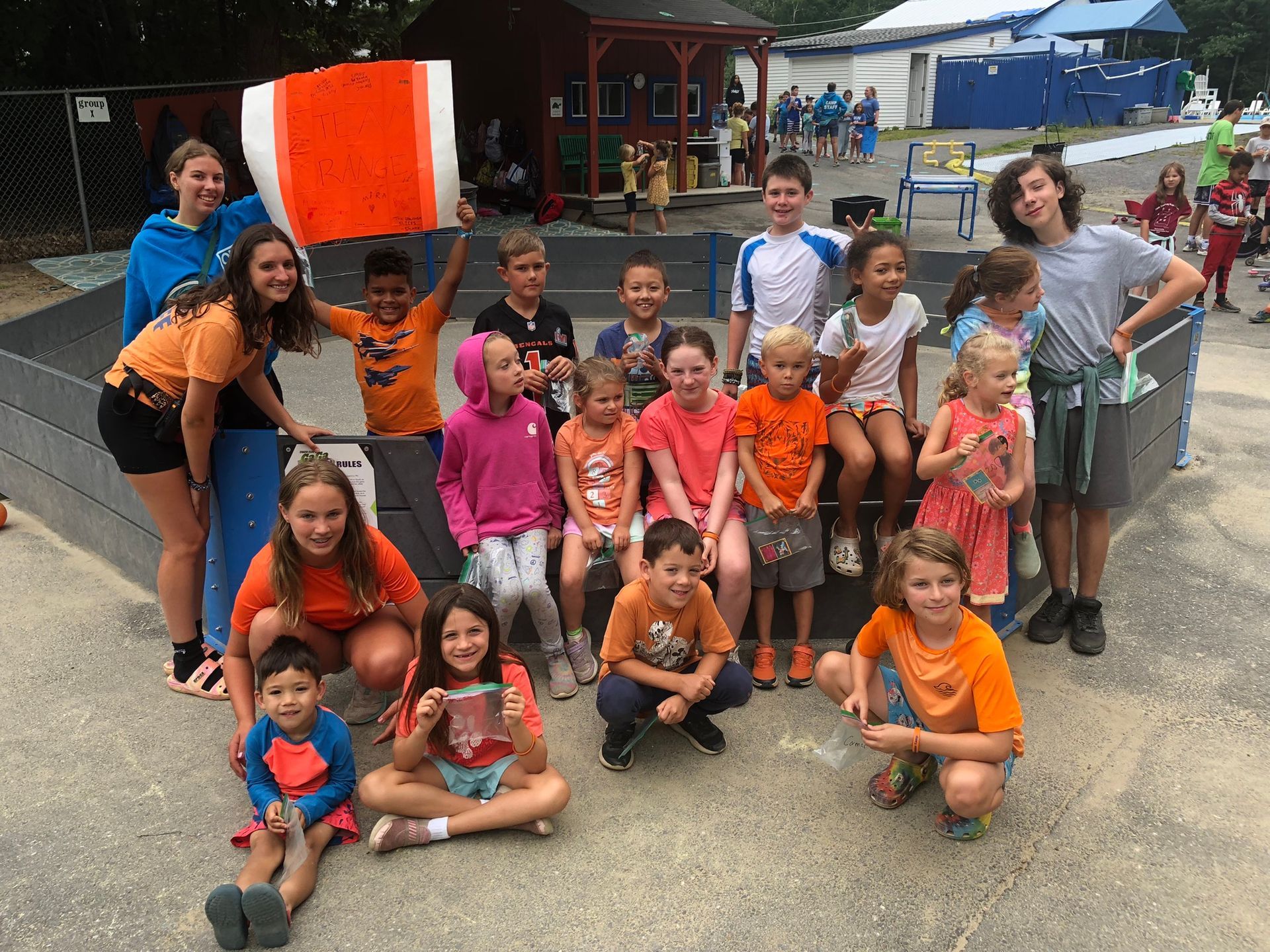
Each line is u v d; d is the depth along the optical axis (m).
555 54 15.65
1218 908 2.47
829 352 3.61
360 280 9.93
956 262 8.86
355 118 3.47
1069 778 3.00
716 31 16.11
